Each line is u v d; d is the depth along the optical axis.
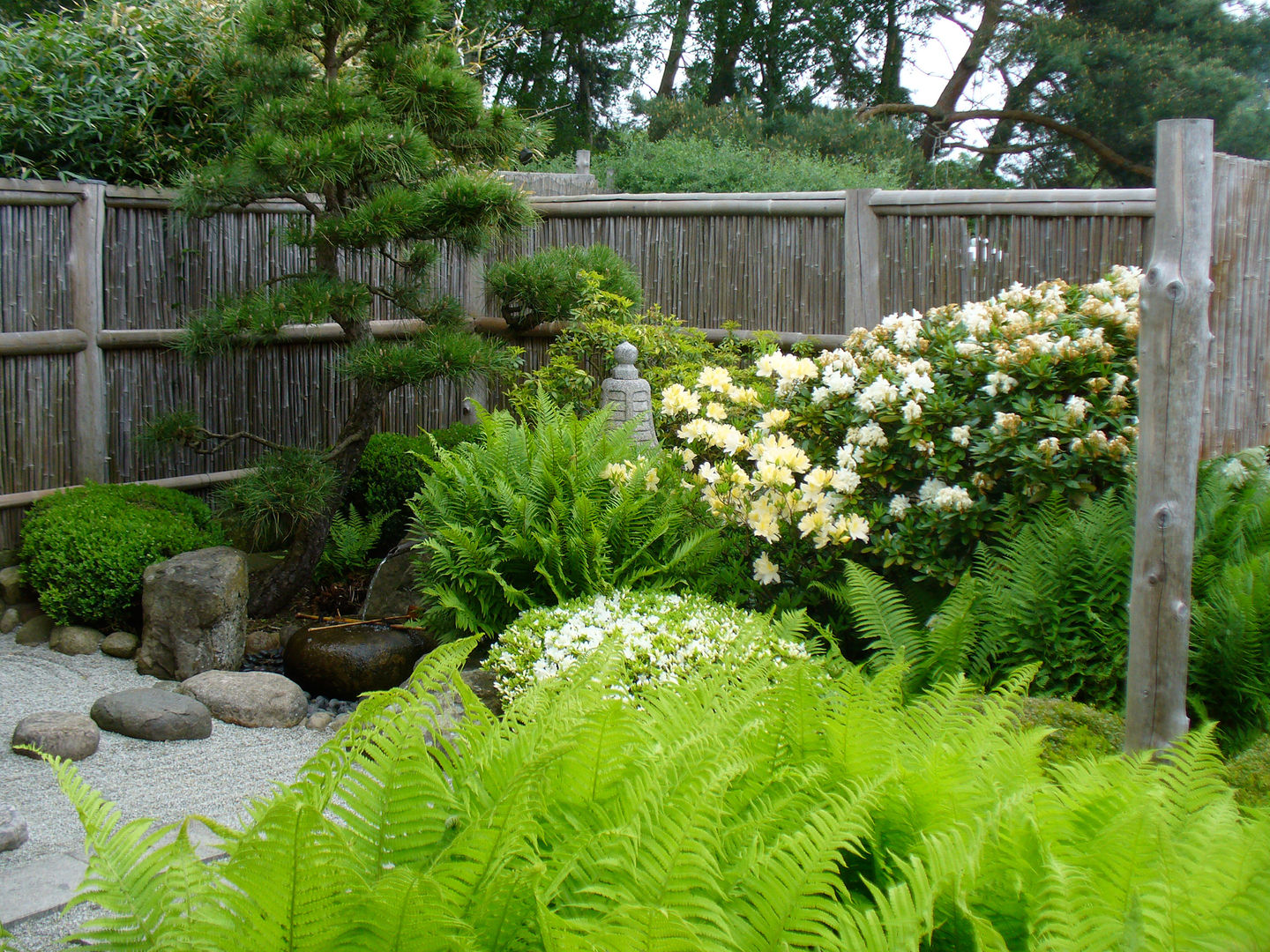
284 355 6.25
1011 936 1.46
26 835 3.04
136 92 5.71
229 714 4.11
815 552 4.50
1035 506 4.02
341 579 5.84
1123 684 3.51
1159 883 1.31
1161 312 2.86
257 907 1.27
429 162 4.85
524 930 1.41
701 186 10.57
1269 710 3.20
